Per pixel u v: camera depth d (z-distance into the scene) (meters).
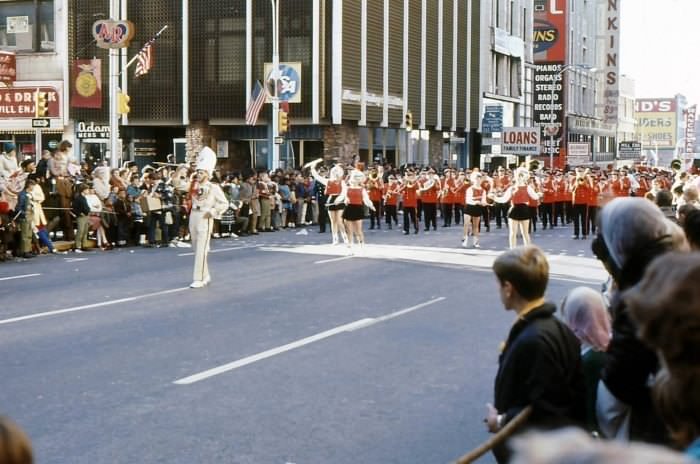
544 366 6.24
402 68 74.25
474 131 92.25
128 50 64.69
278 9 62.88
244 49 63.47
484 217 48.31
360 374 13.63
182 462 9.55
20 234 30.92
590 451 1.98
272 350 15.35
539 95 109.44
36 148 64.38
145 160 67.94
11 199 31.08
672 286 2.75
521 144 86.81
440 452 9.95
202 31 63.97
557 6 117.19
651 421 5.82
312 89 62.84
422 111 78.31
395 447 10.12
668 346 2.75
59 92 65.12
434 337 16.59
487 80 95.00
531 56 112.12
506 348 6.54
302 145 65.12
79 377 13.36
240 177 46.00
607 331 7.13
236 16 63.34
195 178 23.55
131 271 27.02
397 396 12.36
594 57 142.00
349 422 11.10
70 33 64.75
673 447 2.91
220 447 10.09
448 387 12.87
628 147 143.88
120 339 16.25
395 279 25.34
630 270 6.11
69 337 16.41
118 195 35.94
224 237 42.34
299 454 9.85
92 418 11.23
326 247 36.34
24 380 13.16
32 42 65.50
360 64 66.69
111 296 21.67
